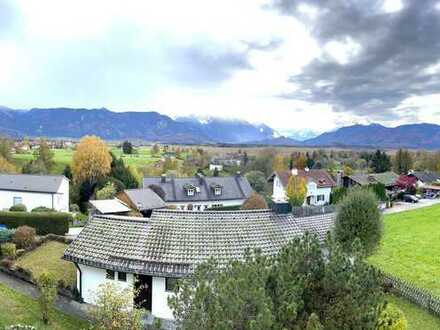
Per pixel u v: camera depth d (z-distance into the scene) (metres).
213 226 30.55
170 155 168.75
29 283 31.69
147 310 27.56
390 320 14.50
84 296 29.50
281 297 12.69
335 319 12.78
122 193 70.00
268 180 103.50
